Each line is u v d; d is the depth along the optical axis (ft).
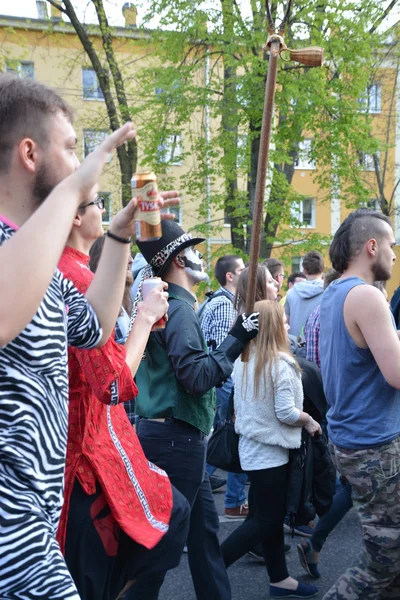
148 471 6.06
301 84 35.94
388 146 41.16
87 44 43.86
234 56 38.47
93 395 5.45
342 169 40.70
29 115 3.93
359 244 8.23
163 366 8.02
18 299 3.22
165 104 40.11
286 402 9.48
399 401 7.82
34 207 4.07
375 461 7.63
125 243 4.99
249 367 9.89
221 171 41.47
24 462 3.63
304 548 10.89
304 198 41.09
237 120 38.50
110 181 50.85
